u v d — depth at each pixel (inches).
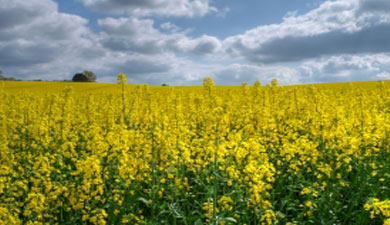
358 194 256.1
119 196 241.1
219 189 269.1
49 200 216.5
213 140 240.8
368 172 275.7
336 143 293.6
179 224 249.0
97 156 266.5
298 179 272.5
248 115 429.7
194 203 265.6
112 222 235.5
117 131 327.6
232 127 422.6
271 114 473.1
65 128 400.8
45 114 500.4
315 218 242.7
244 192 239.5
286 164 297.1
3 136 389.4
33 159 325.1
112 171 273.0
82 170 221.0
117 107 509.4
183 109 502.6
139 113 451.8
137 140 285.1
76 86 1760.6
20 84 1984.5
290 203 250.8
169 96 530.3
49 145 339.3
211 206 225.3
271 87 566.6
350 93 744.3
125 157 255.6
